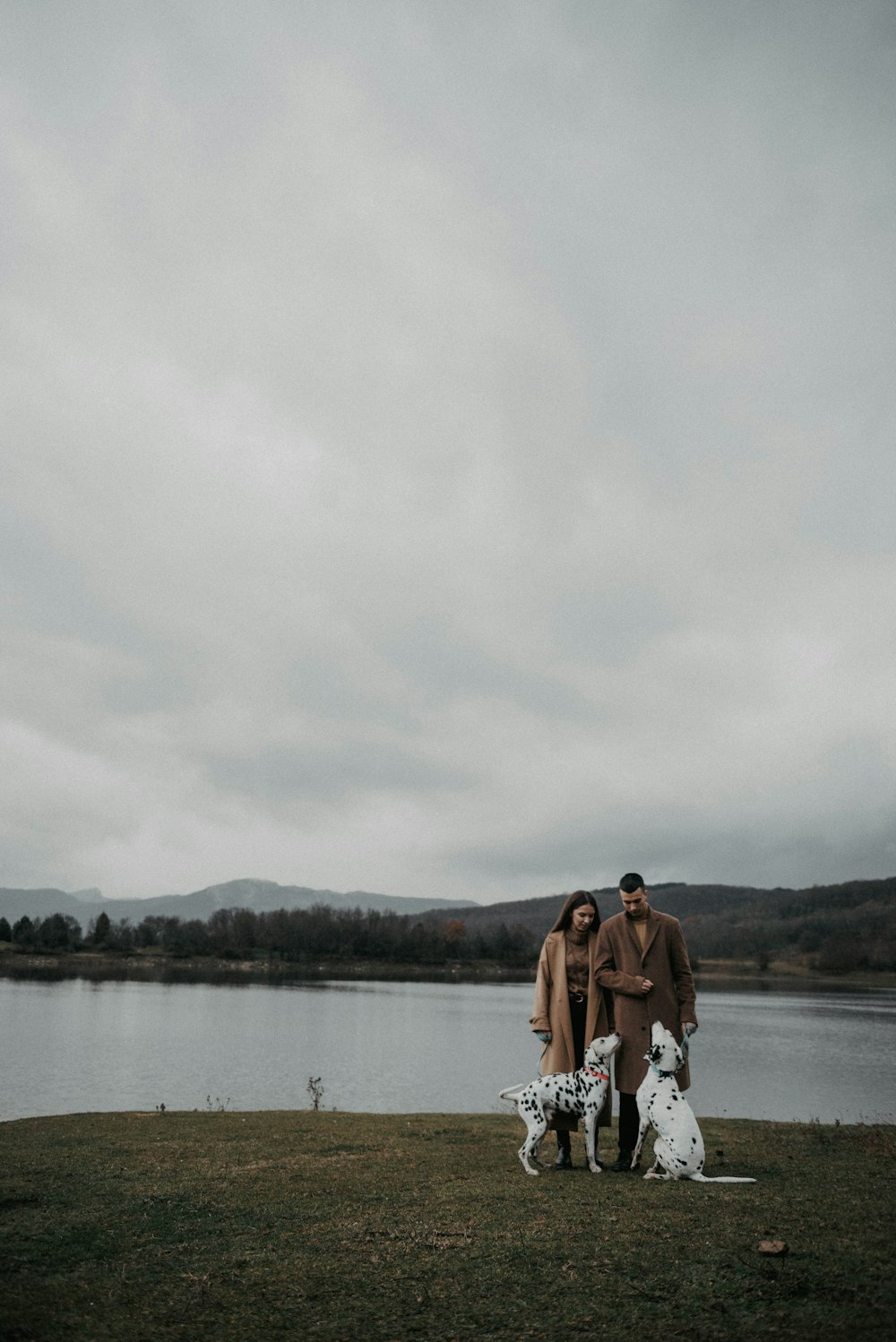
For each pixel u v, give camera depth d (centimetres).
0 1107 2595
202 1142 1147
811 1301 501
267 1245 646
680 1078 855
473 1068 3753
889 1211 668
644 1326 487
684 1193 737
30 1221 718
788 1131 1190
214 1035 5116
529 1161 871
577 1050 920
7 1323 514
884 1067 3941
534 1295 536
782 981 16012
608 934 893
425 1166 926
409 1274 578
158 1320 519
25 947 19150
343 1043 4828
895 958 18012
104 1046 4366
